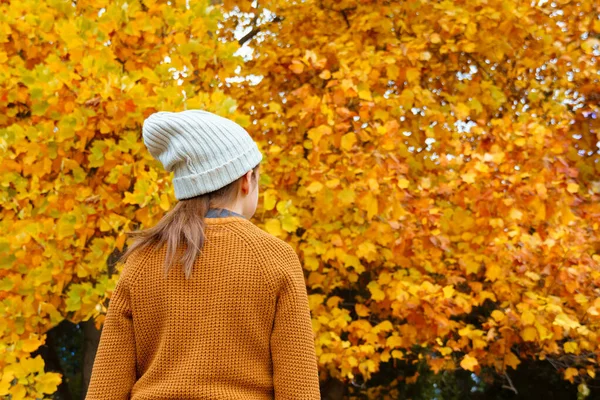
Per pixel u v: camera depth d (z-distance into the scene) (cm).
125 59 329
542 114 418
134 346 134
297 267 134
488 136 349
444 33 398
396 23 416
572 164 402
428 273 395
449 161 346
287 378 125
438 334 329
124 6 304
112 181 295
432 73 421
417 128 398
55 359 606
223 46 329
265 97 408
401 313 335
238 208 139
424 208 325
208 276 128
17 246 284
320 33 423
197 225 131
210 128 133
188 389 122
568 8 420
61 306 336
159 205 288
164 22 333
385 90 413
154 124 137
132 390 133
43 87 284
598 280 345
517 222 355
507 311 336
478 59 432
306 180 342
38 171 299
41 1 314
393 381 597
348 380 508
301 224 358
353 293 482
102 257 300
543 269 340
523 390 610
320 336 346
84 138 300
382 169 313
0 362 276
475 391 636
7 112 321
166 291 129
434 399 603
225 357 124
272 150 337
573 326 321
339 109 324
